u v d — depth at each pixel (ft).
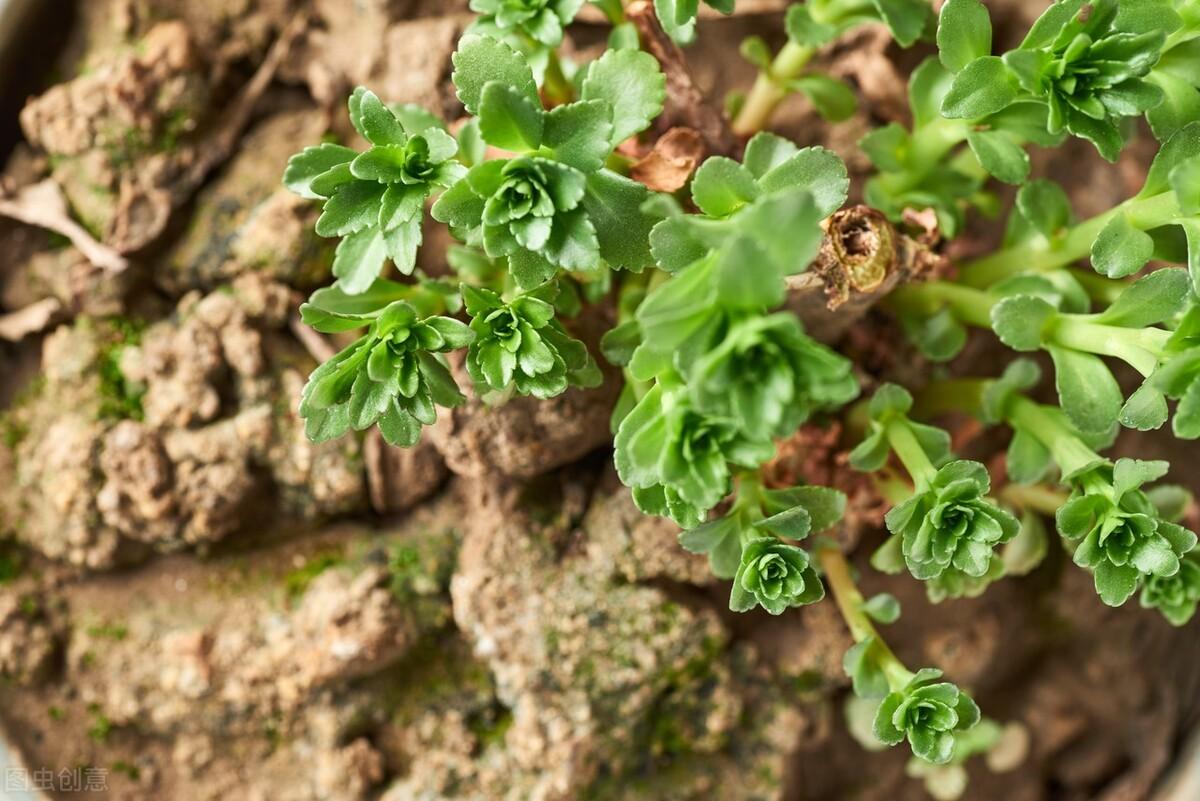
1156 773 1.37
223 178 1.30
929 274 1.21
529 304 1.10
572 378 1.14
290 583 1.31
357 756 1.30
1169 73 1.13
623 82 1.10
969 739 1.36
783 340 1.01
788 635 1.31
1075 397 1.14
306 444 1.28
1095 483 1.13
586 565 1.27
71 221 1.30
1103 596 1.11
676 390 1.06
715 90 1.32
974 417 1.28
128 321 1.30
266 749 1.32
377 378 1.08
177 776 1.33
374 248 1.11
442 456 1.29
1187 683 1.40
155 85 1.28
